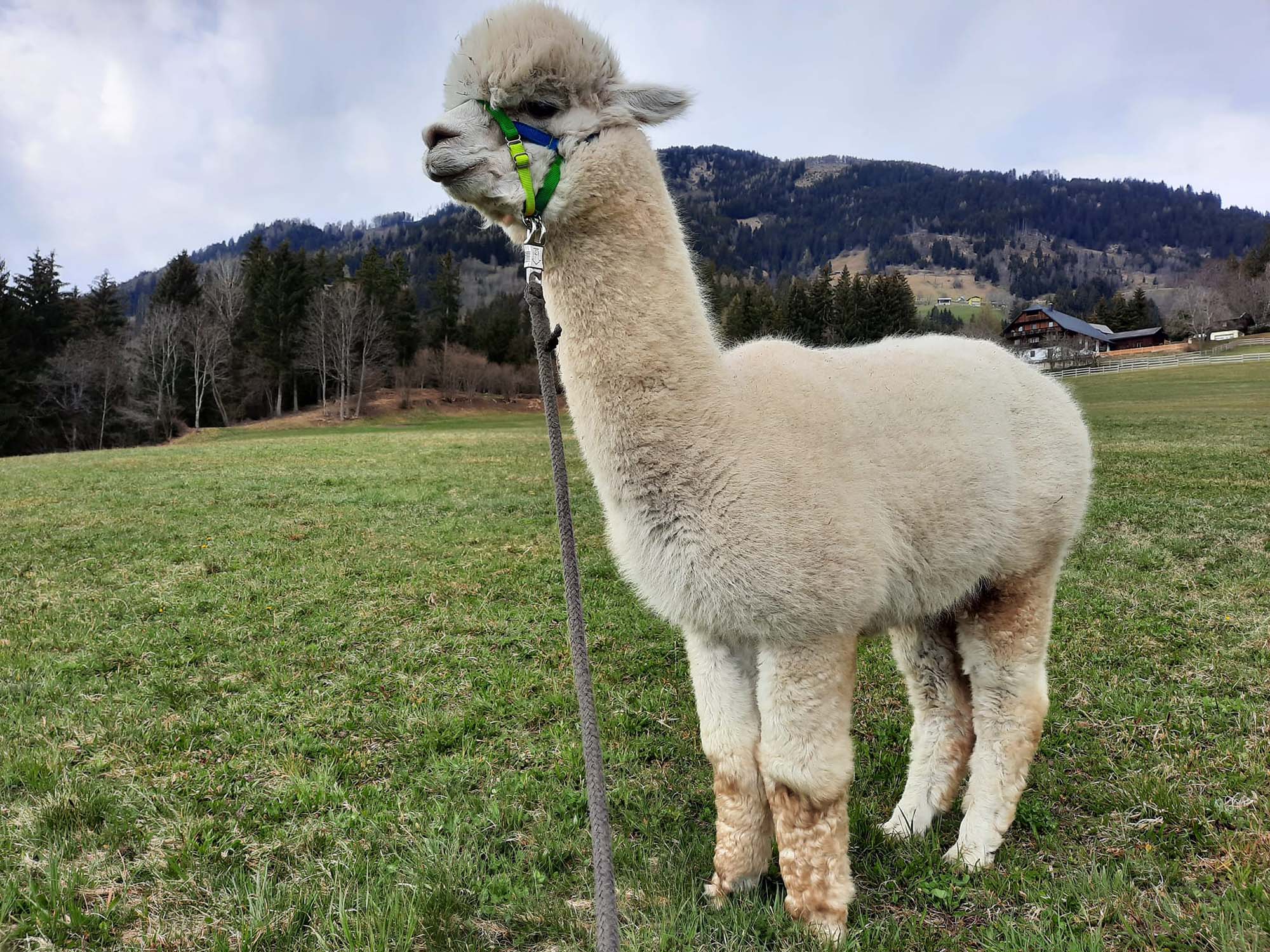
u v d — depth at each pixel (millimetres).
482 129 1361
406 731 2289
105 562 4504
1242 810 1726
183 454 11859
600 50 1392
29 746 2197
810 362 1547
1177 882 1546
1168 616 3010
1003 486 1593
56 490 7609
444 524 5574
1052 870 1615
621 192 1372
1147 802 1775
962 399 1590
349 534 5273
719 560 1341
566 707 2436
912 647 1843
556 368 1530
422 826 1801
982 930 1446
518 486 7547
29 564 4473
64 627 3287
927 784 1810
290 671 2768
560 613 3391
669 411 1366
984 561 1595
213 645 3059
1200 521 4719
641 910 1512
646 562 1426
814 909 1402
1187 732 2094
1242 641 2691
